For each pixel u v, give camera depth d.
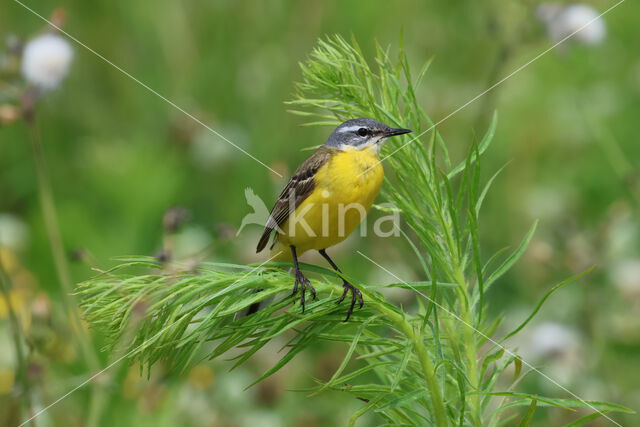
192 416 9.76
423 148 5.07
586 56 16.05
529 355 10.18
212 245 8.85
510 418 4.75
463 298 4.87
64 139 14.53
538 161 14.88
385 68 5.43
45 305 8.10
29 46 9.18
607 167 14.41
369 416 9.62
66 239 11.95
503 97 15.16
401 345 4.55
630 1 16.98
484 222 13.84
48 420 8.77
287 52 15.07
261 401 10.01
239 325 4.45
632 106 15.68
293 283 4.67
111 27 15.23
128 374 8.98
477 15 15.34
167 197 12.62
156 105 15.05
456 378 4.80
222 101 15.25
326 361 10.42
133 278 4.39
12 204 13.95
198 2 15.49
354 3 15.20
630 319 10.70
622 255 10.91
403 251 11.84
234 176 14.05
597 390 9.81
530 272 12.22
